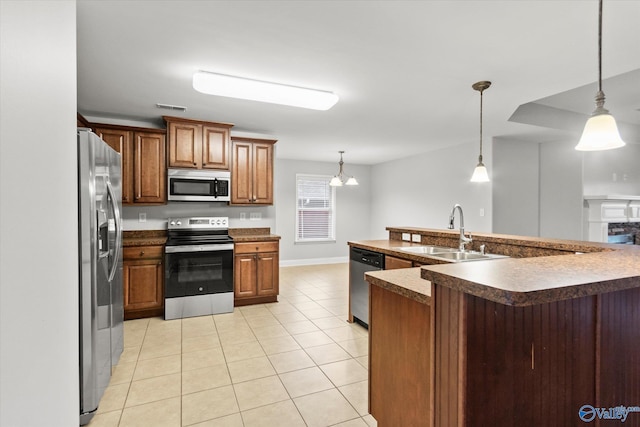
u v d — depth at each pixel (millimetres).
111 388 2127
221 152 3857
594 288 957
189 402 1980
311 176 6801
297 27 1865
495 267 1167
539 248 2172
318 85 2691
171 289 3447
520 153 4844
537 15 1733
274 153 4281
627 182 5102
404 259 2689
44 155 722
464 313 1000
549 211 4945
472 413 1005
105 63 2303
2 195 521
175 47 2086
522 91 2822
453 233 2957
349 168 7199
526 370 1095
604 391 1256
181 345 2791
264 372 2338
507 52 2143
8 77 539
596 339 1235
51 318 763
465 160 4984
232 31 1903
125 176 3545
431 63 2301
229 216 4281
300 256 6738
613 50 2096
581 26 1833
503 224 4668
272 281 4012
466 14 1733
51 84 765
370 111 3410
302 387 2145
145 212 3889
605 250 1751
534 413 1105
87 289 1805
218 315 3580
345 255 7148
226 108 3318
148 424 1782
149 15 1740
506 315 1065
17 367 576
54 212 792
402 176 6406
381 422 1594
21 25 592
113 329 2250
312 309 3795
